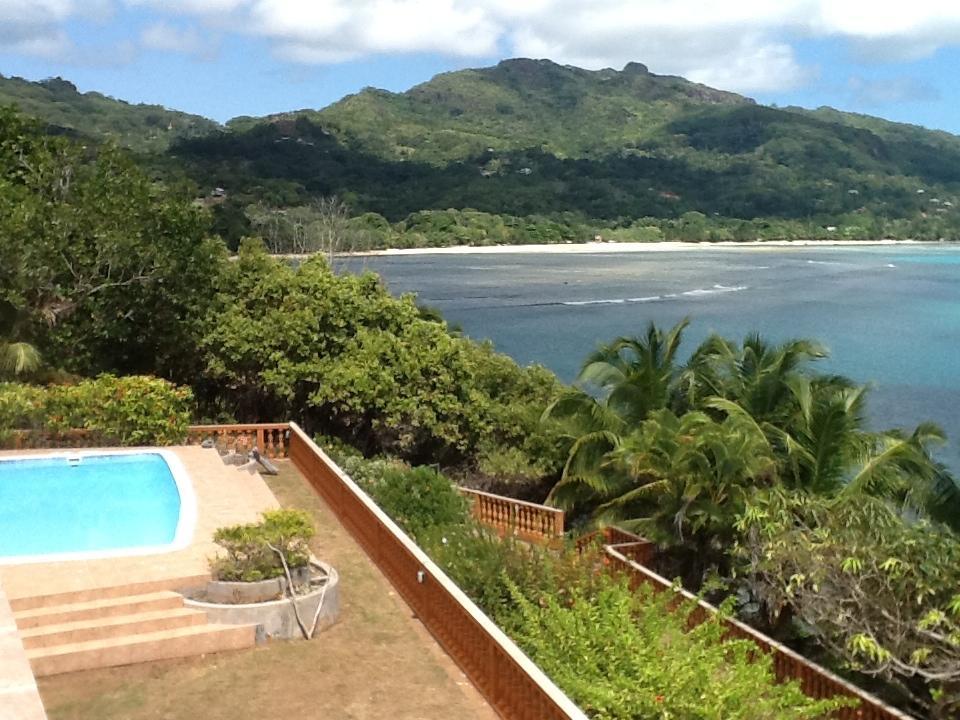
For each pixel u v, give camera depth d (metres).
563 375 61.16
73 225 23.03
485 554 13.65
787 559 13.27
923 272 161.50
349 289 27.11
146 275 24.05
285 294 26.33
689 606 11.70
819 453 20.44
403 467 20.92
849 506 13.87
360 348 25.84
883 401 54.44
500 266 159.00
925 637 11.82
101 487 17.36
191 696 9.86
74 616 10.75
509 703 9.34
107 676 10.13
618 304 102.94
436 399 25.31
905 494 19.33
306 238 100.38
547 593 11.81
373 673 10.54
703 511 19.31
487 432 25.86
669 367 24.91
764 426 21.31
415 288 118.56
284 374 24.70
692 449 19.61
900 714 11.82
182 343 25.53
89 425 19.58
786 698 9.47
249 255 27.80
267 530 11.86
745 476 19.56
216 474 17.66
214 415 27.12
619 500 21.02
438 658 10.98
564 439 25.23
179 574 11.79
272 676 10.35
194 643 10.71
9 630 8.49
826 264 178.38
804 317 94.88
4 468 17.58
